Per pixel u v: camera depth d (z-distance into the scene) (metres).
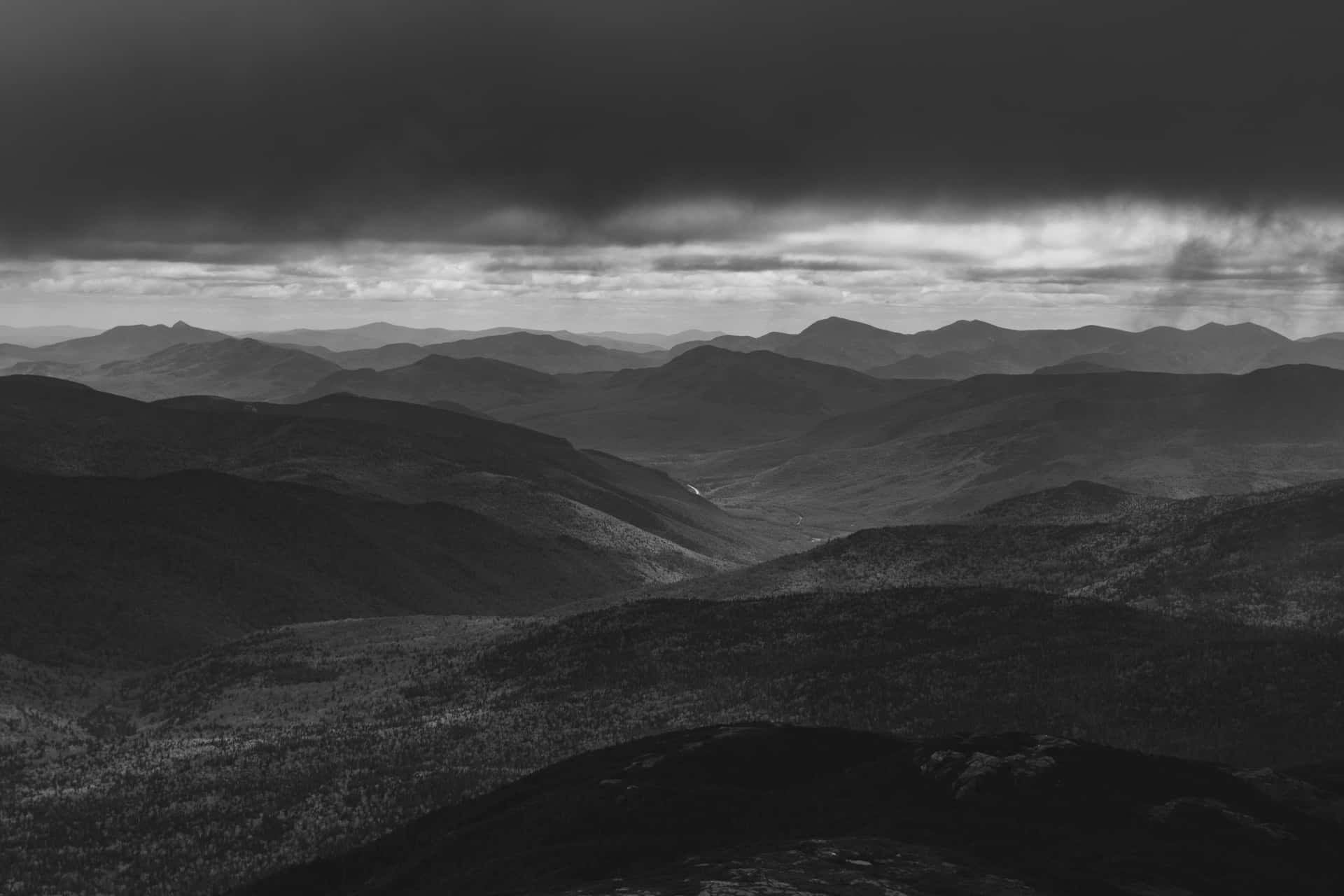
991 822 48.41
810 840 43.94
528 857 54.25
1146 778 53.25
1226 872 43.75
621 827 57.03
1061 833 47.03
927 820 49.12
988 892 38.31
